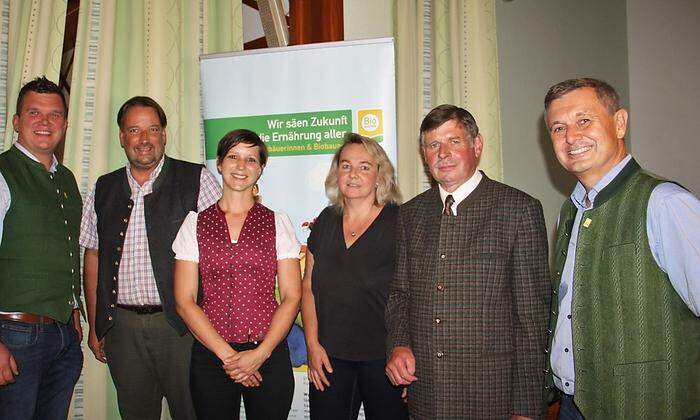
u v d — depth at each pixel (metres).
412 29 3.03
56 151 2.91
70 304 2.13
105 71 2.81
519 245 1.60
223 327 1.85
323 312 1.97
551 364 1.57
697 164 3.35
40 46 2.72
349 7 3.15
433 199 1.81
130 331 2.19
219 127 2.60
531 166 3.30
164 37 2.90
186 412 2.21
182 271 1.89
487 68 2.92
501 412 1.58
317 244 2.06
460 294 1.62
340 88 2.52
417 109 3.01
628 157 1.45
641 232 1.34
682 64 3.34
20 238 2.01
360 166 1.99
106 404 2.80
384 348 1.91
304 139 2.53
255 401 1.88
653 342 1.31
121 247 2.20
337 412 1.92
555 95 1.48
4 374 1.89
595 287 1.40
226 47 2.99
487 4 2.93
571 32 3.43
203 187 2.31
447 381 1.61
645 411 1.31
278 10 3.01
